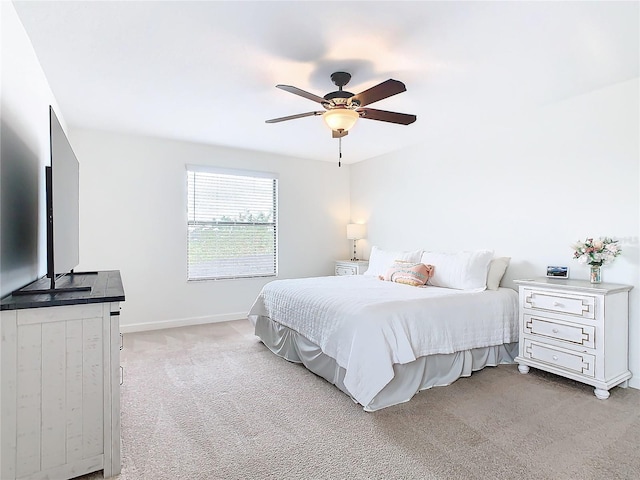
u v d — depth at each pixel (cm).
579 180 306
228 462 179
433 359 271
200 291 468
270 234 521
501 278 354
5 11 171
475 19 192
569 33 206
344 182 583
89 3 179
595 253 277
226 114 346
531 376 292
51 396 159
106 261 411
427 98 307
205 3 179
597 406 239
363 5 180
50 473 159
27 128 212
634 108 272
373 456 184
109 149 411
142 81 271
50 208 177
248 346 372
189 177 460
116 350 172
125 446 192
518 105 327
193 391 263
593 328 255
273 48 223
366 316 245
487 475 168
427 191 451
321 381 282
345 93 239
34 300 159
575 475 168
